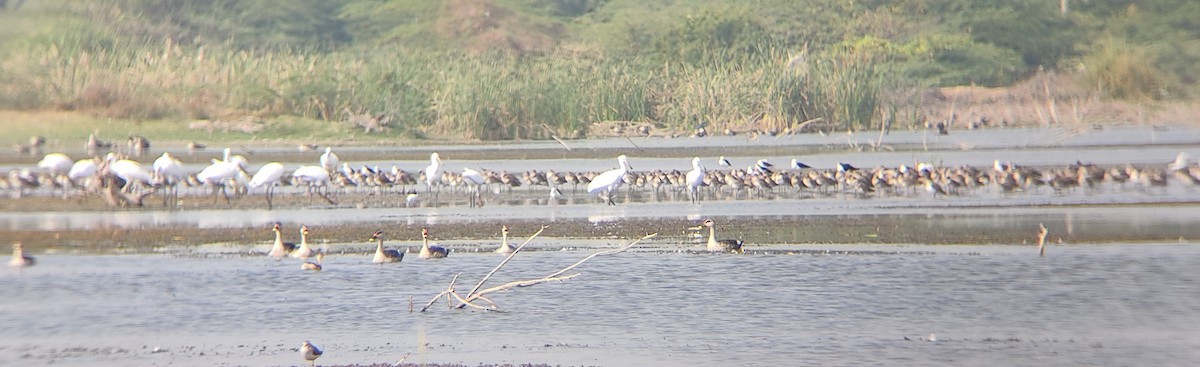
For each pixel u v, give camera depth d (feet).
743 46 305.73
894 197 127.65
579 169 161.79
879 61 314.35
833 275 80.07
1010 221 105.81
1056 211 113.09
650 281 78.54
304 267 83.35
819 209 117.19
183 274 82.38
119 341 63.93
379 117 213.25
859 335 63.52
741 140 199.72
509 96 210.79
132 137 201.98
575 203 124.98
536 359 59.67
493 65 227.20
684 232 101.24
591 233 101.30
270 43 340.80
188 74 230.89
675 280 78.74
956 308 69.87
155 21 319.06
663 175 134.10
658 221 108.99
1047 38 334.24
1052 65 323.78
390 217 113.60
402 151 188.65
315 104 218.18
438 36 349.82
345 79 222.07
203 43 319.06
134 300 73.92
